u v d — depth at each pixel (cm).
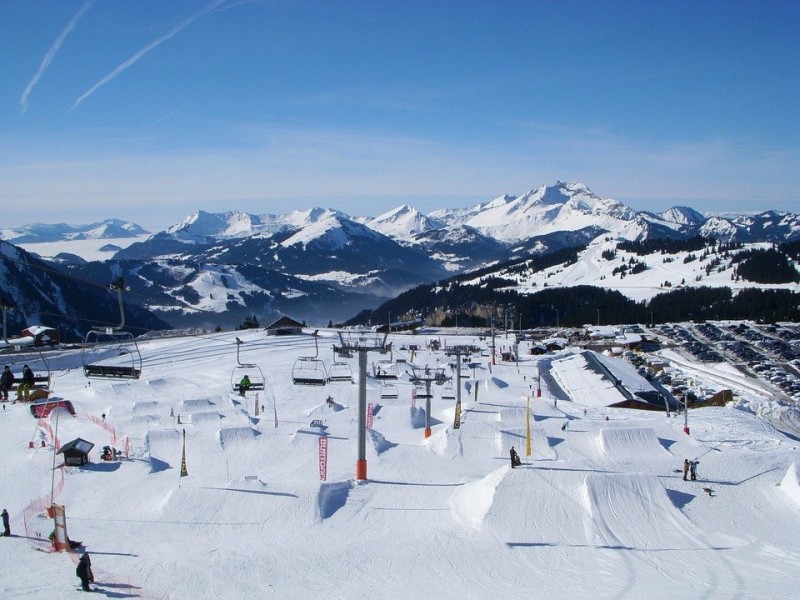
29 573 3048
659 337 16225
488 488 4119
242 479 4331
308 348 12950
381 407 6906
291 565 3291
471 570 3312
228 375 9538
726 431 6456
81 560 2898
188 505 3962
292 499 4066
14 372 9806
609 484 4106
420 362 11381
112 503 4091
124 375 5581
